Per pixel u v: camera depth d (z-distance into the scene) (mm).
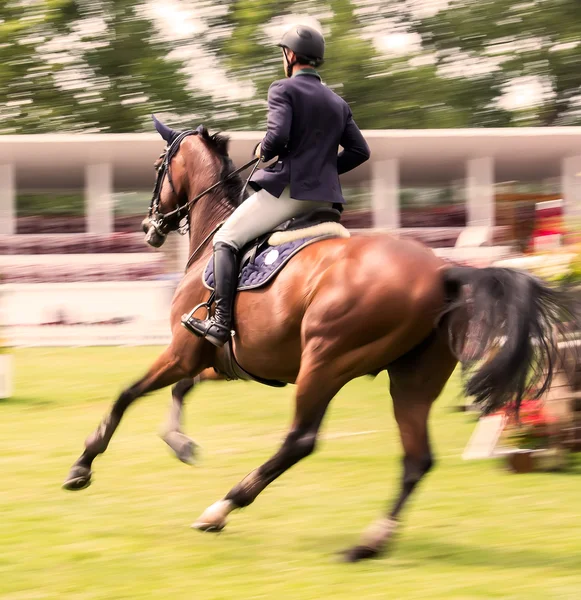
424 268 7602
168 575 7406
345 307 7590
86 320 27141
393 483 10766
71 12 46750
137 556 7945
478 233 27484
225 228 8750
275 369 8461
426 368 7957
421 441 7992
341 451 12641
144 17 47656
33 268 27250
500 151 27797
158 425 14594
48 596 6918
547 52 47188
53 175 29891
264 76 46250
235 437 13680
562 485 10664
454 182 31312
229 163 10117
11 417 15305
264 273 8344
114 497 10102
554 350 7465
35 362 22266
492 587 7043
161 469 11508
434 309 7535
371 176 30109
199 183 10117
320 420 7816
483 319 7270
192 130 10555
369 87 45594
